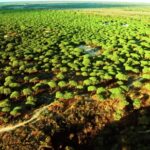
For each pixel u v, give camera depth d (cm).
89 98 3641
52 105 3456
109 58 5431
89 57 5475
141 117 3133
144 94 3778
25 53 5734
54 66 4941
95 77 4225
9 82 4094
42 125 2958
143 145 2673
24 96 3759
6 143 2672
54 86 3988
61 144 2780
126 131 2934
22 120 3109
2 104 3416
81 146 2811
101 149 2734
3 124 3038
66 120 3083
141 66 4888
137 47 6094
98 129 3034
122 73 4500
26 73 4675
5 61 5303
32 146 2653
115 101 3541
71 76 4528
